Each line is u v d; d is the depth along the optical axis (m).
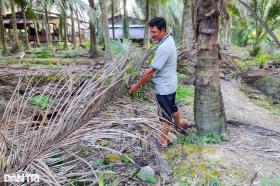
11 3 13.78
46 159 2.52
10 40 25.39
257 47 14.96
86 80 2.84
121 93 3.05
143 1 17.70
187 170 3.18
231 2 14.92
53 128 2.48
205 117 3.85
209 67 3.76
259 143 3.88
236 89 8.33
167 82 3.51
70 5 8.62
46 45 21.23
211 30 3.69
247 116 5.60
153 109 3.56
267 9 13.51
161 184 2.97
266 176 3.05
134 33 25.62
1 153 2.37
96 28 12.88
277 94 7.91
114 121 2.55
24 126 2.87
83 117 2.48
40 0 8.39
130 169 3.19
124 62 3.21
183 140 3.80
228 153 3.50
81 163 2.90
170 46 3.38
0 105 4.00
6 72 5.65
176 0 22.08
